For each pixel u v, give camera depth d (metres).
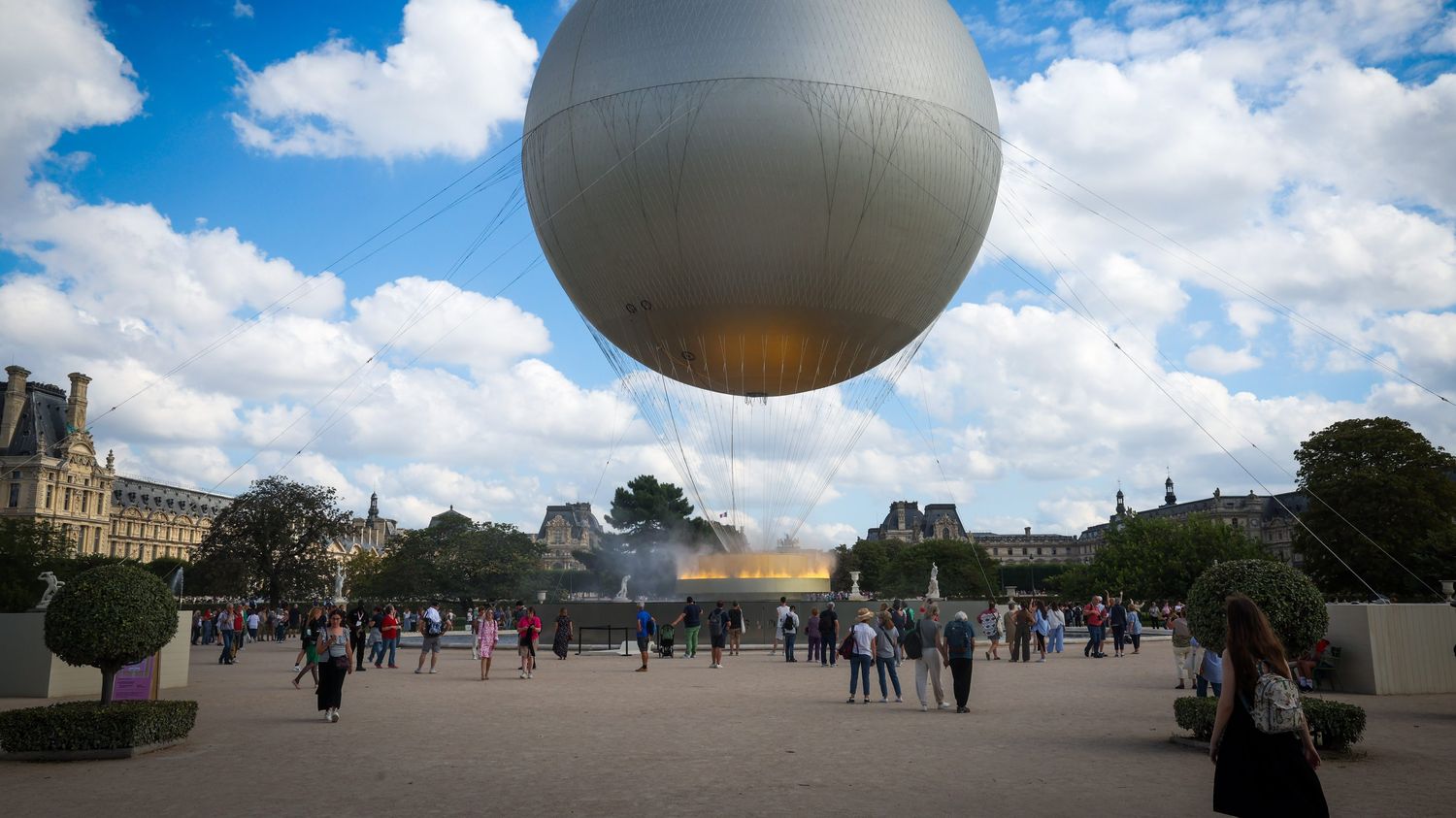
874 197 35.34
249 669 38.84
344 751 16.58
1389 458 77.12
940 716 20.89
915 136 35.25
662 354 43.19
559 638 41.72
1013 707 22.48
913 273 38.41
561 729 19.06
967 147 37.03
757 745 16.80
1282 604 15.22
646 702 24.02
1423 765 14.67
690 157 34.31
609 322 42.06
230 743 17.69
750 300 37.62
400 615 81.00
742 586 49.16
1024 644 38.47
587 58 35.88
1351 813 11.49
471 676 32.81
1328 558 77.12
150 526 179.38
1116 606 43.38
